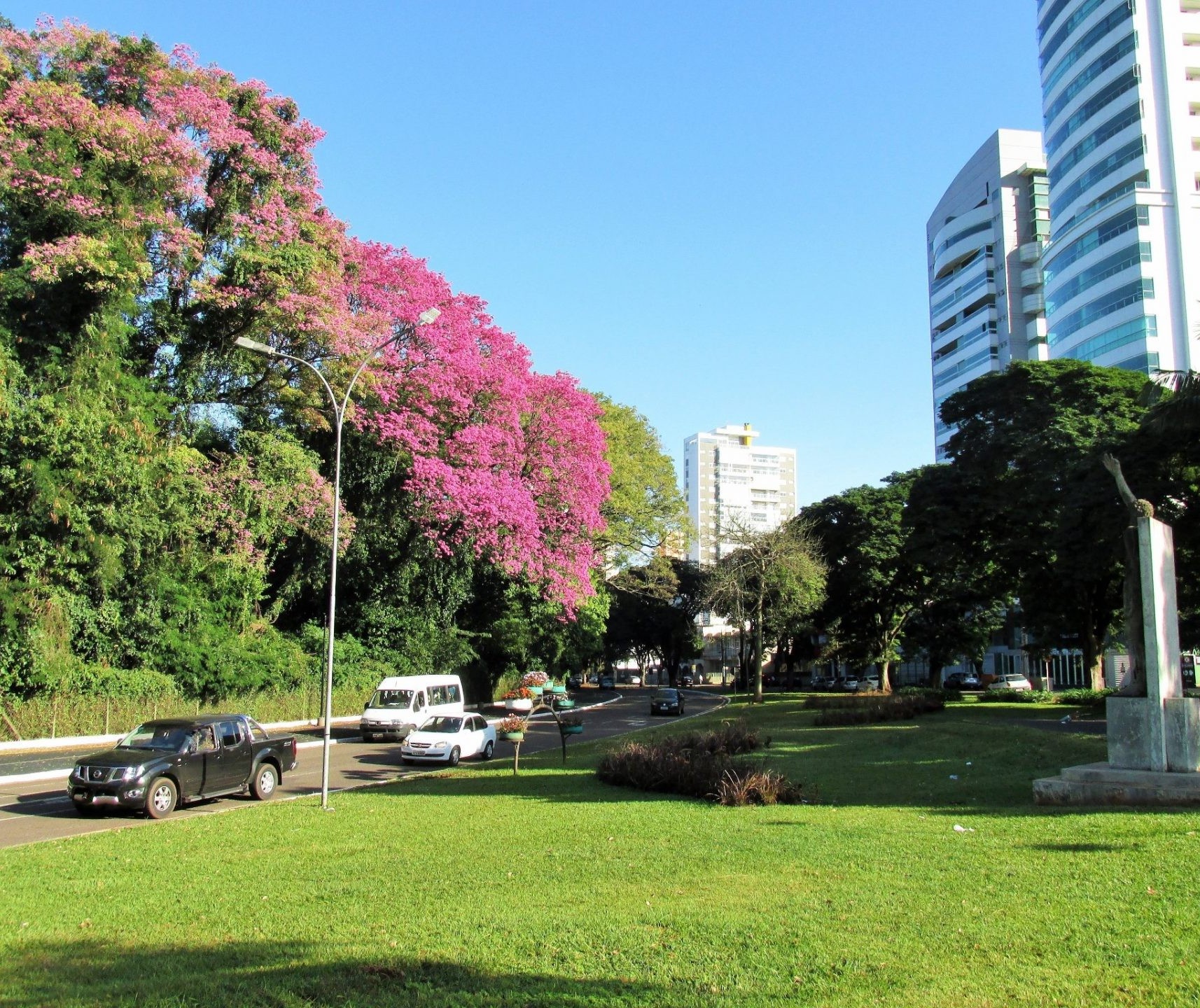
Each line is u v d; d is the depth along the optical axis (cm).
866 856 937
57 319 2452
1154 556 1317
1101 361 6406
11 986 612
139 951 691
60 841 1232
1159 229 6172
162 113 2709
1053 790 1278
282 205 2980
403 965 629
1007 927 659
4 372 2256
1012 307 8725
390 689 3241
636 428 5706
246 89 2997
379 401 3431
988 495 3838
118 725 2788
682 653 8950
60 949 703
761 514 14900
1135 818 1077
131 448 2578
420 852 1080
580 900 796
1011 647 7831
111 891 906
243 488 2997
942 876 827
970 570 4325
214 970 638
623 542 5538
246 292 2880
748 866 914
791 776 1753
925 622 5744
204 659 3108
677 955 629
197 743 1619
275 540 3375
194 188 2697
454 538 3828
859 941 640
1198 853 861
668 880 865
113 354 2567
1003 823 1106
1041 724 2906
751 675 7594
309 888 893
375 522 3834
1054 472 3378
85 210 2386
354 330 3083
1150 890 738
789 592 5091
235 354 3150
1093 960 584
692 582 8094
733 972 589
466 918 748
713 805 1427
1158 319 6053
